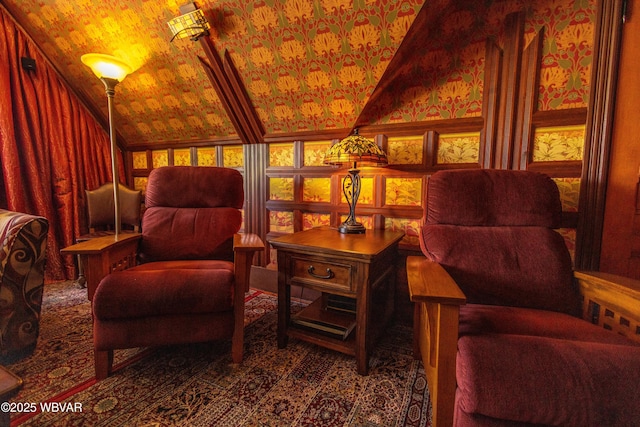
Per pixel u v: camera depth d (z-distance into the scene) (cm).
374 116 188
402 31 150
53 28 217
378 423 107
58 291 227
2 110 214
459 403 75
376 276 145
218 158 258
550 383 67
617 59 132
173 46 198
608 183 138
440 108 169
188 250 175
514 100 151
